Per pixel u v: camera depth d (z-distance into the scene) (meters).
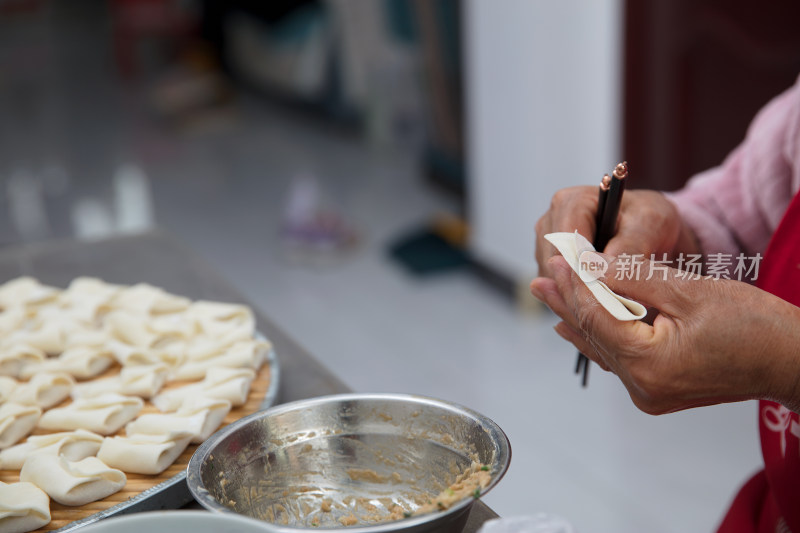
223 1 6.62
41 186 4.50
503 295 2.91
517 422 2.13
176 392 0.80
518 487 1.86
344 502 0.66
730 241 0.83
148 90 6.80
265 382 0.84
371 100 4.92
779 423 0.74
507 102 2.73
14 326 1.00
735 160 0.87
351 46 4.91
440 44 3.67
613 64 2.37
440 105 3.83
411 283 3.08
